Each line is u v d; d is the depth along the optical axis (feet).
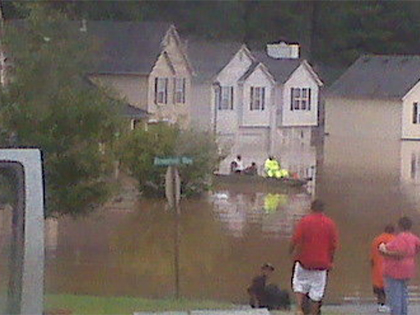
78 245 102.73
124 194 115.75
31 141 85.76
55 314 62.54
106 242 105.60
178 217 113.70
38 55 87.56
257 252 110.22
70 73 89.20
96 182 88.79
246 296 85.05
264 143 219.82
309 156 202.80
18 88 86.12
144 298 81.97
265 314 23.54
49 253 97.60
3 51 88.38
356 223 129.49
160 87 201.16
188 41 215.51
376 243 70.95
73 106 86.28
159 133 125.80
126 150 112.16
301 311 62.59
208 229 122.42
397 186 163.53
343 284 86.58
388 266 62.03
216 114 212.43
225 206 141.18
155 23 203.21
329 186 165.78
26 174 16.49
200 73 211.20
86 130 87.30
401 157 199.21
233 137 215.10
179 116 194.49
